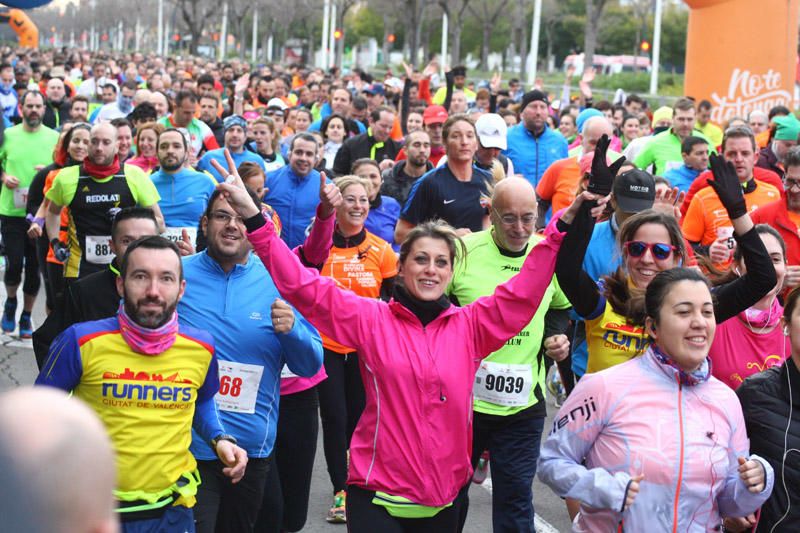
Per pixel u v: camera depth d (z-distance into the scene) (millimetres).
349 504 3871
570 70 17656
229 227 4312
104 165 7215
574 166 8859
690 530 3346
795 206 6668
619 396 3381
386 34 61312
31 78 23906
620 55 72438
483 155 7430
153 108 11719
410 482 3748
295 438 5035
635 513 3330
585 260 5141
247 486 4410
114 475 1181
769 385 3744
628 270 4402
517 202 5012
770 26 15500
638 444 3340
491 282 5117
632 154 10664
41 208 8336
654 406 3371
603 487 3268
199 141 11227
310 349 4301
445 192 7195
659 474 3314
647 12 60656
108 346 3604
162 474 3652
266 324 4383
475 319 3873
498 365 4934
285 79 26000
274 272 3799
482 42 74125
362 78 26047
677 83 44750
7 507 1117
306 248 4559
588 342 4629
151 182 7445
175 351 3688
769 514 3715
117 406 3602
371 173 7793
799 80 31766
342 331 3812
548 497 6473
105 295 4375
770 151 11125
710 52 15727
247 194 3770
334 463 5871
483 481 6652
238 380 4336
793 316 3684
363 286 6270
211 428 3875
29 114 10141
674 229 4336
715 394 3424
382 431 3773
